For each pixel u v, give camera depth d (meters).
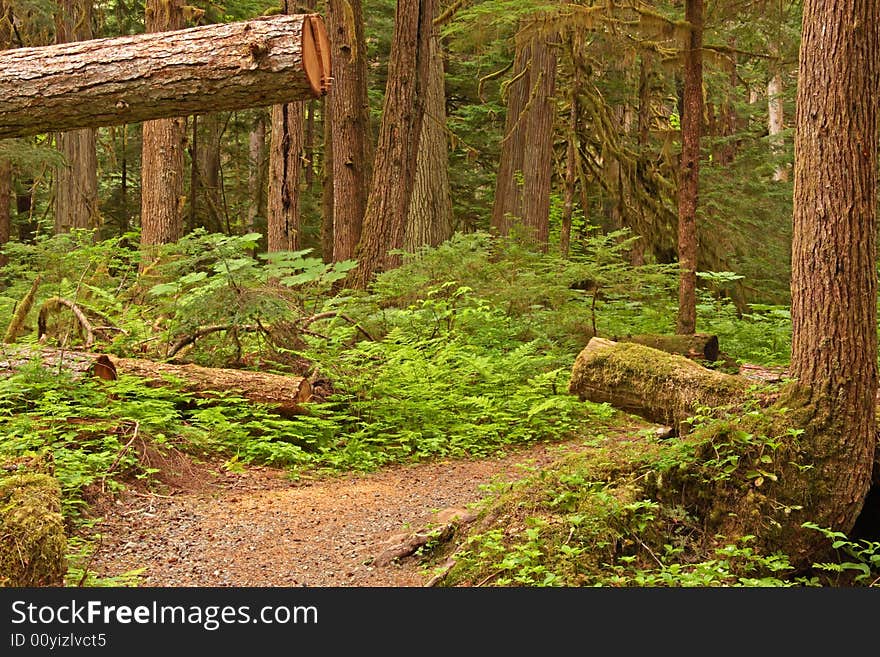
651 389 7.56
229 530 6.53
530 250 16.55
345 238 17.17
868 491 6.23
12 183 31.42
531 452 9.58
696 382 7.39
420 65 14.98
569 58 20.92
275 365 10.16
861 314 6.12
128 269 12.93
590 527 5.46
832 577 6.04
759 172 23.61
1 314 12.12
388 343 11.83
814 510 5.99
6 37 23.64
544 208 19.94
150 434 8.11
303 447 9.27
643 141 22.81
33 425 7.66
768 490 5.99
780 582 5.38
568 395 11.05
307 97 4.94
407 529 6.27
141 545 6.11
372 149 28.89
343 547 6.21
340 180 17.23
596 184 22.42
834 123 6.10
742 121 31.23
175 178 16.50
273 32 4.80
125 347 10.30
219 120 31.67
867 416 6.11
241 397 9.41
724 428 6.24
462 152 28.88
